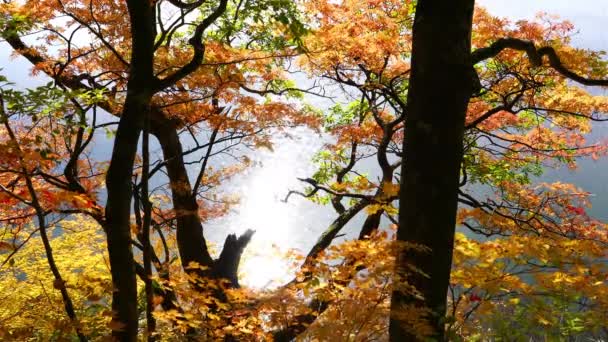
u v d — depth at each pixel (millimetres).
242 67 6637
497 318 4141
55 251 7703
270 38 6785
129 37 5648
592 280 4008
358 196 6449
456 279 4156
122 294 4211
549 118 7344
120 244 4172
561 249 4250
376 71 7078
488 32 6055
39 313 5602
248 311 4723
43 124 5633
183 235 7680
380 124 7551
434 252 3986
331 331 3871
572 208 7555
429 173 3984
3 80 3629
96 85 5531
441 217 3992
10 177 5395
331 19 6941
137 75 4105
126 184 4145
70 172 5105
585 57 5730
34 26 5250
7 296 6137
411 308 3705
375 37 6457
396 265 3910
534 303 4027
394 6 7410
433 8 3936
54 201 4324
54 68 5465
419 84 4008
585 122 7145
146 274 4938
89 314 5484
